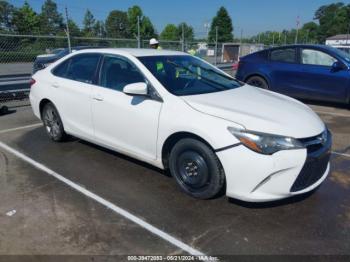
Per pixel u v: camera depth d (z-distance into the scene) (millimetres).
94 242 2836
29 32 37750
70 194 3662
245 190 3090
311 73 7824
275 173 2988
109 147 4355
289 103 3809
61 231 2980
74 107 4672
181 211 3322
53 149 5043
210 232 2988
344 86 7422
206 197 3436
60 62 5152
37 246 2777
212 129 3168
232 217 3219
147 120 3688
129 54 4184
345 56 7609
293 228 3053
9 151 4973
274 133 3023
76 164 4477
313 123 3354
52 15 36969
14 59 12180
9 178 4051
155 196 3621
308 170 3137
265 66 8578
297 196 3607
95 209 3355
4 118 7078
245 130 3043
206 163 3309
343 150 5094
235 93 3947
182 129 3365
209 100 3555
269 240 2879
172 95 3604
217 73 4609
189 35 26875
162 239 2887
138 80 3934
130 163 4500
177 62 4332
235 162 3057
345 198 3598
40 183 3924
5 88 8844
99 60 4465
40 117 5457
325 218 3215
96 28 38000
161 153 3666
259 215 3252
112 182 3953
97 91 4305
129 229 3021
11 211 3301
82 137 4746
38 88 5324
